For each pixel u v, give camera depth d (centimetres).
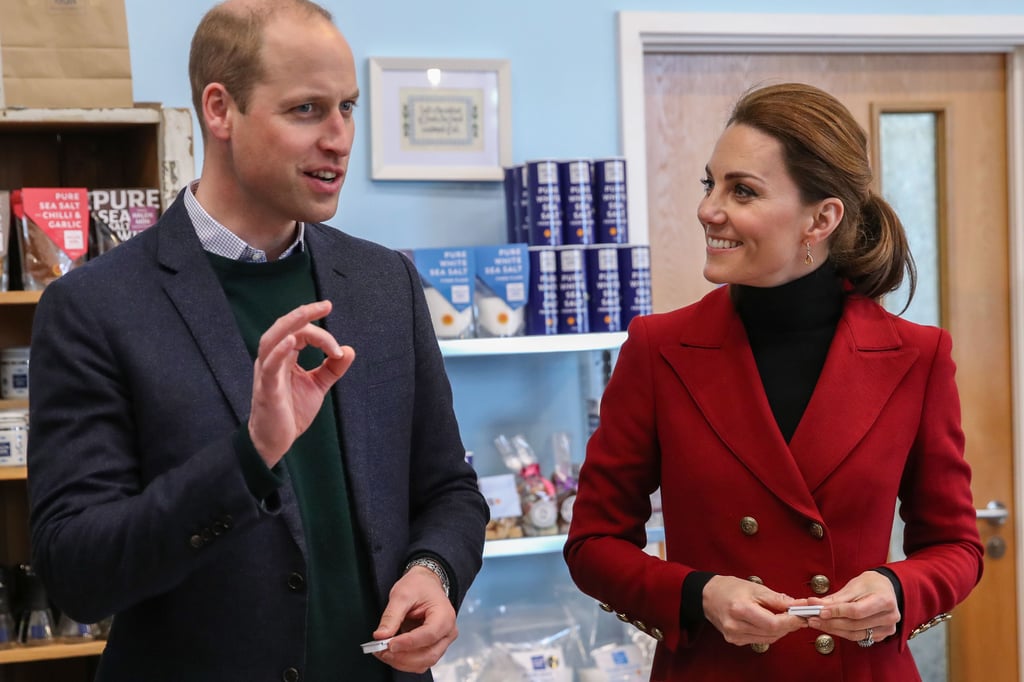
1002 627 314
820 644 146
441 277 252
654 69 295
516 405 280
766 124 149
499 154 276
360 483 139
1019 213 310
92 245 226
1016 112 311
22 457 223
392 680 139
